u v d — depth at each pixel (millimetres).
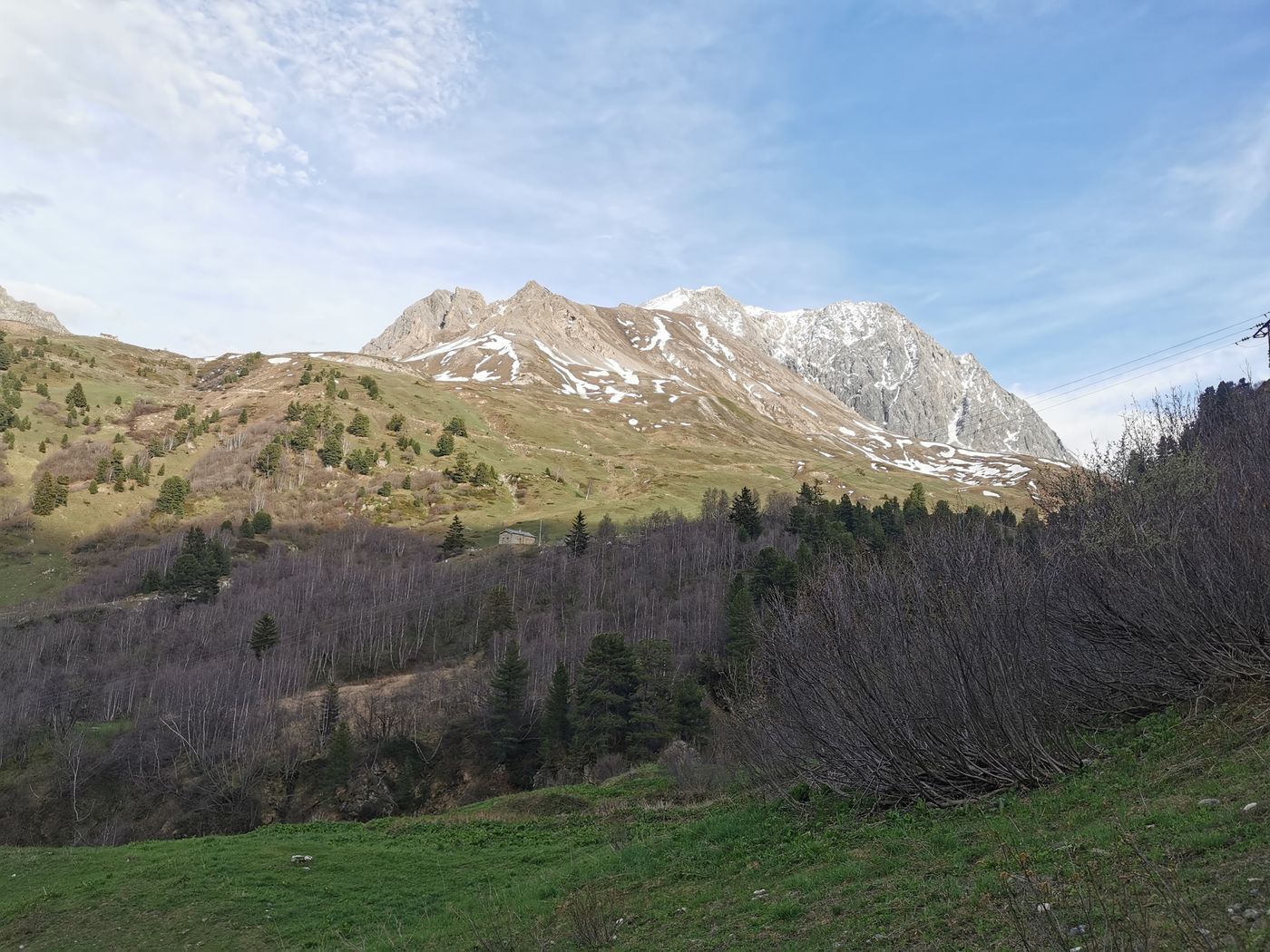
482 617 98875
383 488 171375
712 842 18516
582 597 102000
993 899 9305
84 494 153500
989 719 14539
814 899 12008
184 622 99625
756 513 118125
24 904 23609
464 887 22172
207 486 164625
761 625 19484
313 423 195375
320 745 73250
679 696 60625
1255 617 14102
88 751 71250
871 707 15609
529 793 39375
